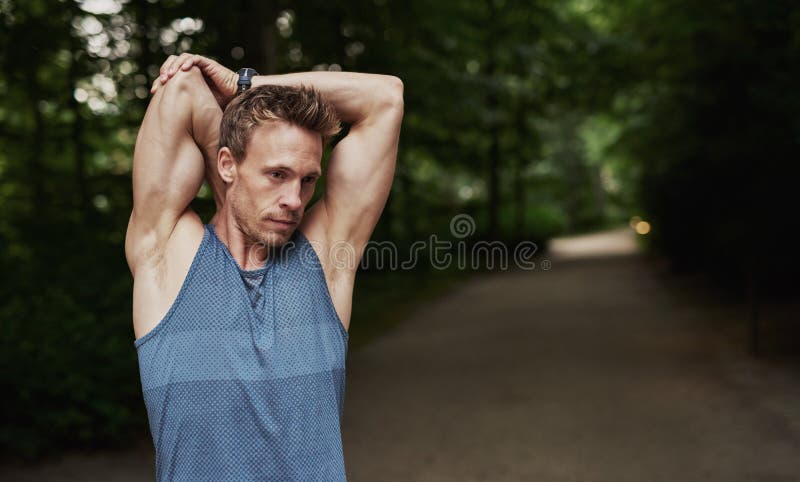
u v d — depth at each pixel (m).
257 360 1.07
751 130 7.31
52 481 3.69
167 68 1.13
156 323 1.09
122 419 4.21
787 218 7.81
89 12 5.68
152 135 1.11
